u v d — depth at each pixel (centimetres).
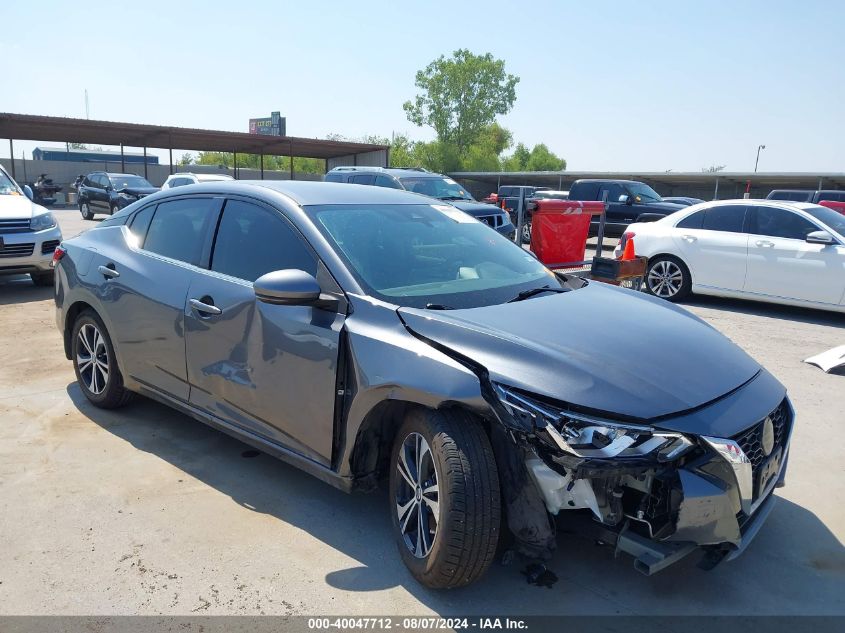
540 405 252
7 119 2717
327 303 320
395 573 300
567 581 298
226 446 431
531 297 349
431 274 351
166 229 432
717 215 978
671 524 250
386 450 321
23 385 541
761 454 278
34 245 906
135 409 491
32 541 320
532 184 4709
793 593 295
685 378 274
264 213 375
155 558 308
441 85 7681
